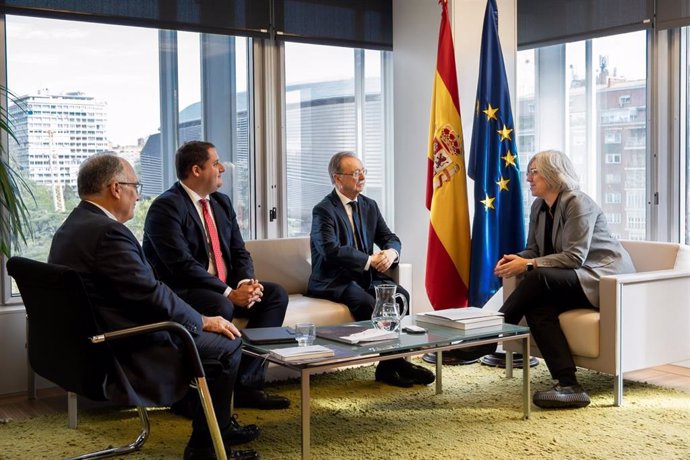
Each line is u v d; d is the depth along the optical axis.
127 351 2.57
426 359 4.59
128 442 3.22
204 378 2.59
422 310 5.09
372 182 5.49
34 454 3.09
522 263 3.95
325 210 4.33
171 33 4.62
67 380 2.47
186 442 3.22
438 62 4.64
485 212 4.52
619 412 3.53
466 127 4.79
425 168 5.02
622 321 3.62
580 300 3.88
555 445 3.09
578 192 3.96
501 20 4.83
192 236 3.78
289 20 4.96
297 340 3.05
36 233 4.25
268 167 4.96
